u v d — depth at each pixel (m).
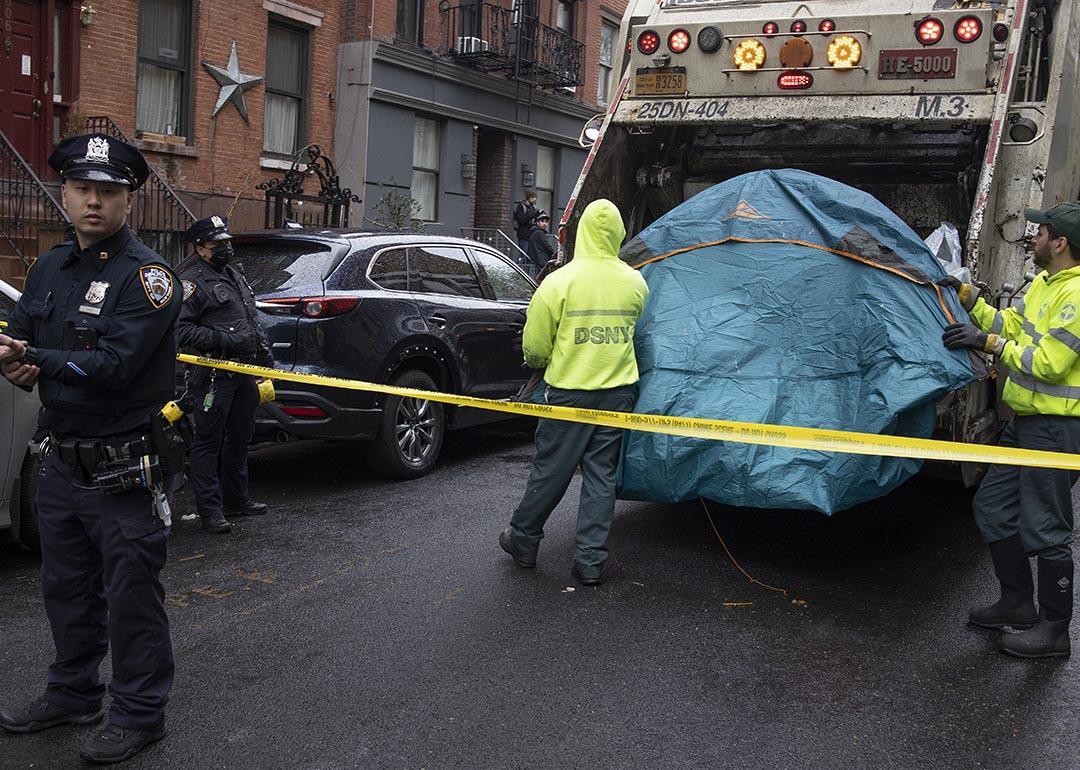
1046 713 3.91
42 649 4.38
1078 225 4.34
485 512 6.59
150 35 13.98
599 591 5.15
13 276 10.90
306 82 16.53
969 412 5.44
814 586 5.29
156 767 3.42
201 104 14.59
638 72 6.73
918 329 4.86
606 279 5.17
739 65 6.41
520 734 3.67
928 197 6.84
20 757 3.48
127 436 3.42
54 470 3.47
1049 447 4.41
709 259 5.44
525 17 20.00
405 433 7.44
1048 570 4.42
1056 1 5.95
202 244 6.03
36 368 3.23
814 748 3.61
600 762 3.49
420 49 17.80
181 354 5.90
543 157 21.97
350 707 3.86
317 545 5.87
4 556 5.68
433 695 3.97
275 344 6.70
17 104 12.52
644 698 3.97
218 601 4.96
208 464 6.07
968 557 5.80
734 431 4.79
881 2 6.25
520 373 8.45
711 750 3.58
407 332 7.27
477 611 4.85
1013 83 5.84
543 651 4.40
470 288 8.13
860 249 5.12
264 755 3.51
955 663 4.36
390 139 17.38
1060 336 4.29
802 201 5.43
